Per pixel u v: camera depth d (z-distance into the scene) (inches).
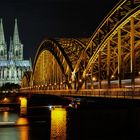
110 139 3058.6
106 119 3132.4
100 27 3169.3
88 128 3078.2
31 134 4276.6
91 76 3508.9
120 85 2723.9
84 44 4879.4
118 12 2792.8
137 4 2518.5
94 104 3166.8
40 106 7229.3
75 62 4616.1
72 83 4119.1
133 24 2596.0
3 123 5482.3
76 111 3122.5
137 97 2142.0
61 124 3090.6
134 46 2741.1
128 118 3147.1
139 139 3026.6
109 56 3029.0
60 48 4975.4
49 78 6264.8
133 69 2522.1
